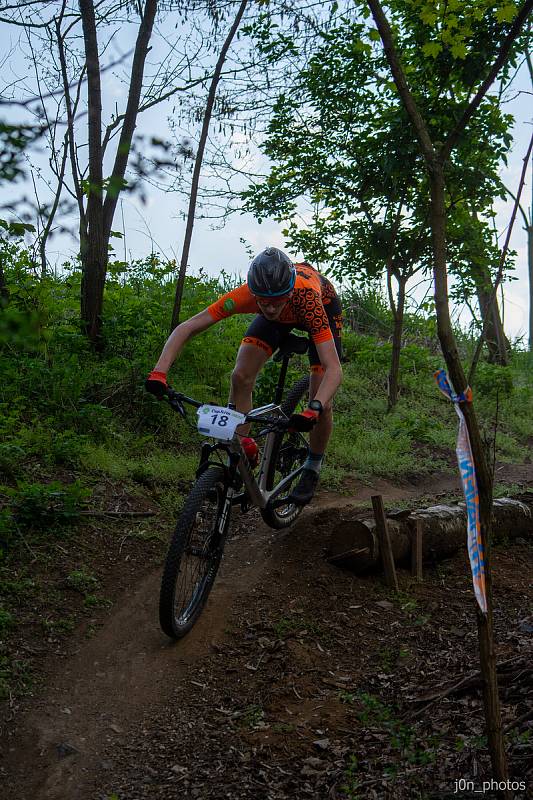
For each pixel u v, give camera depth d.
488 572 2.00
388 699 3.01
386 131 7.94
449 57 6.86
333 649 3.48
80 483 4.56
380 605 3.87
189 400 3.60
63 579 3.92
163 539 4.55
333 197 8.62
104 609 3.78
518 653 3.20
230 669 3.32
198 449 6.13
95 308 6.91
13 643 3.39
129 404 6.27
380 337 11.24
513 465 7.52
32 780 2.69
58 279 8.22
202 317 3.79
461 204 8.28
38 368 5.91
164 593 3.29
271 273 3.48
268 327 4.02
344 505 5.53
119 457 5.50
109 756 2.80
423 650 3.41
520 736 2.47
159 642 3.56
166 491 5.23
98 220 6.82
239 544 4.69
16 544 4.08
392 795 2.38
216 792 2.53
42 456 5.14
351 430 7.47
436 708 2.85
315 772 2.58
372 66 7.56
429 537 4.31
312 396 4.35
